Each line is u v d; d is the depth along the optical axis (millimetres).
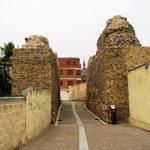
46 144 13164
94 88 32906
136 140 14188
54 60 29500
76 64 84438
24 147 12359
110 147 12164
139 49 25062
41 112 17844
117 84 24828
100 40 30328
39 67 24734
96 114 30531
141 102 19891
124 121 24312
